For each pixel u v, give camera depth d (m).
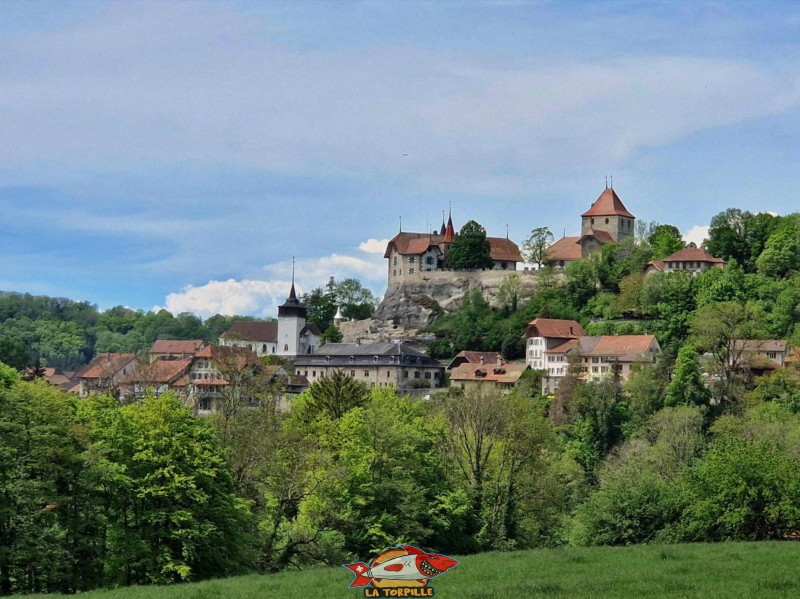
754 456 125.69
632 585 78.69
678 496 132.75
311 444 131.50
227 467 113.88
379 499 125.38
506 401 154.12
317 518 119.12
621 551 100.31
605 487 140.75
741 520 122.12
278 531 119.62
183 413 112.38
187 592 82.19
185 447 109.00
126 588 88.25
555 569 87.94
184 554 103.56
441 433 150.12
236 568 108.31
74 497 103.00
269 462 121.62
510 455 150.38
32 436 101.56
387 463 128.12
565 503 173.00
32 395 105.06
